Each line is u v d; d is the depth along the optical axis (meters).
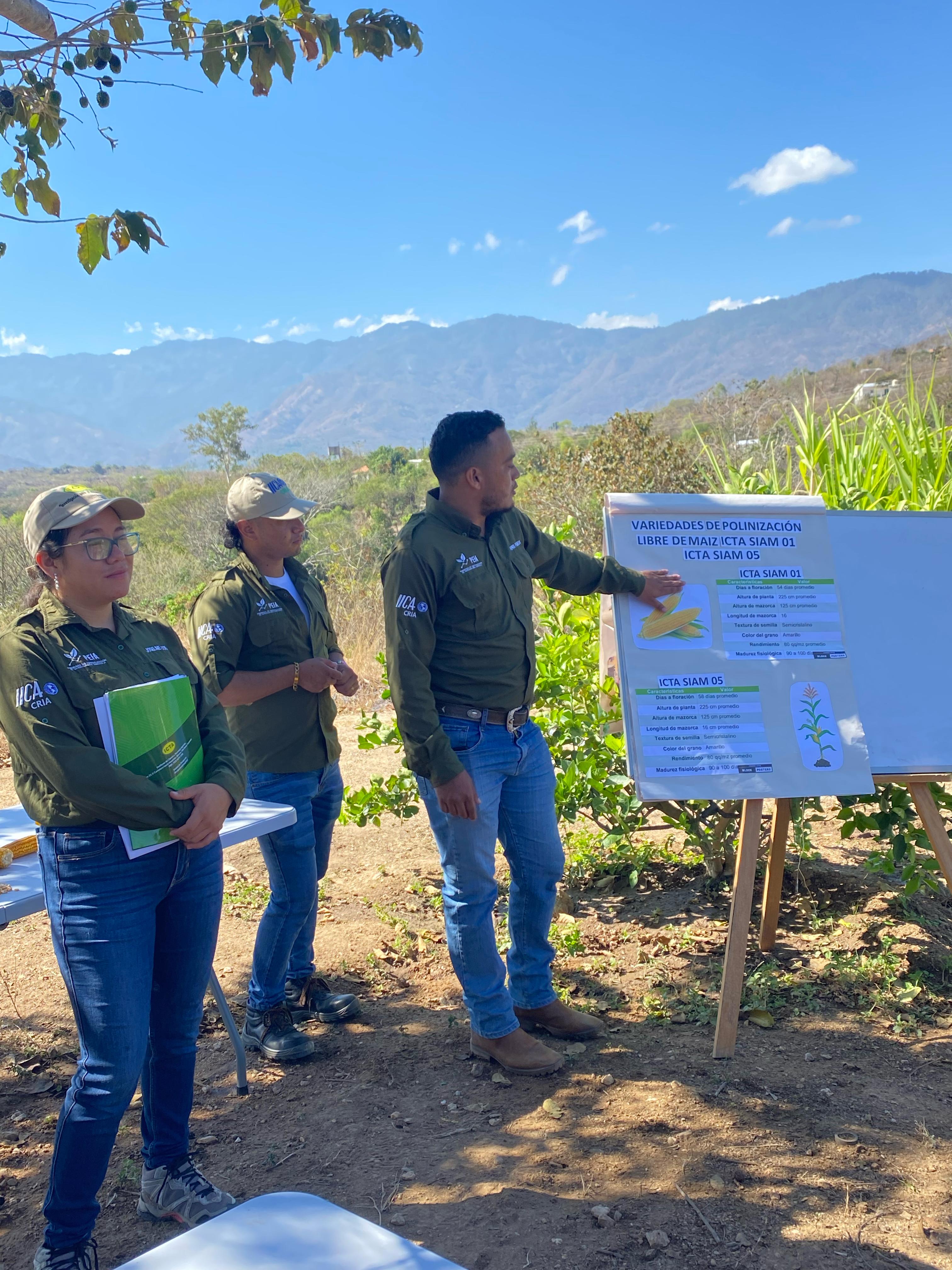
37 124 3.40
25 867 2.82
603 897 4.64
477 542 3.11
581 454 13.20
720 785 3.24
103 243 3.22
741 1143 2.71
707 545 3.50
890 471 5.27
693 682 3.35
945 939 3.89
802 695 3.40
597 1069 3.19
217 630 3.23
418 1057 3.36
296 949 3.68
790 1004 3.56
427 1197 2.56
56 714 2.21
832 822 5.18
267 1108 3.08
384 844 5.66
